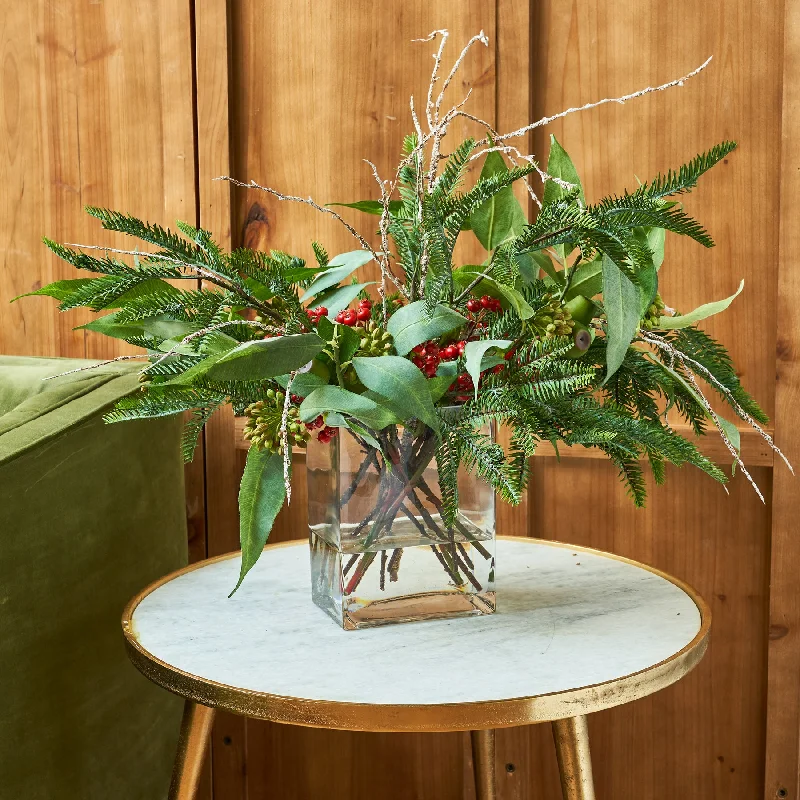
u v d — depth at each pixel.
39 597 1.04
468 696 0.77
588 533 1.39
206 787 1.52
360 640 0.90
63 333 1.54
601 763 1.42
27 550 1.02
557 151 0.97
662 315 0.97
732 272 1.30
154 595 1.04
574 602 1.00
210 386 0.87
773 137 1.27
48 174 1.52
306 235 1.43
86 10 1.47
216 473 1.48
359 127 1.40
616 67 1.31
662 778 1.40
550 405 0.87
